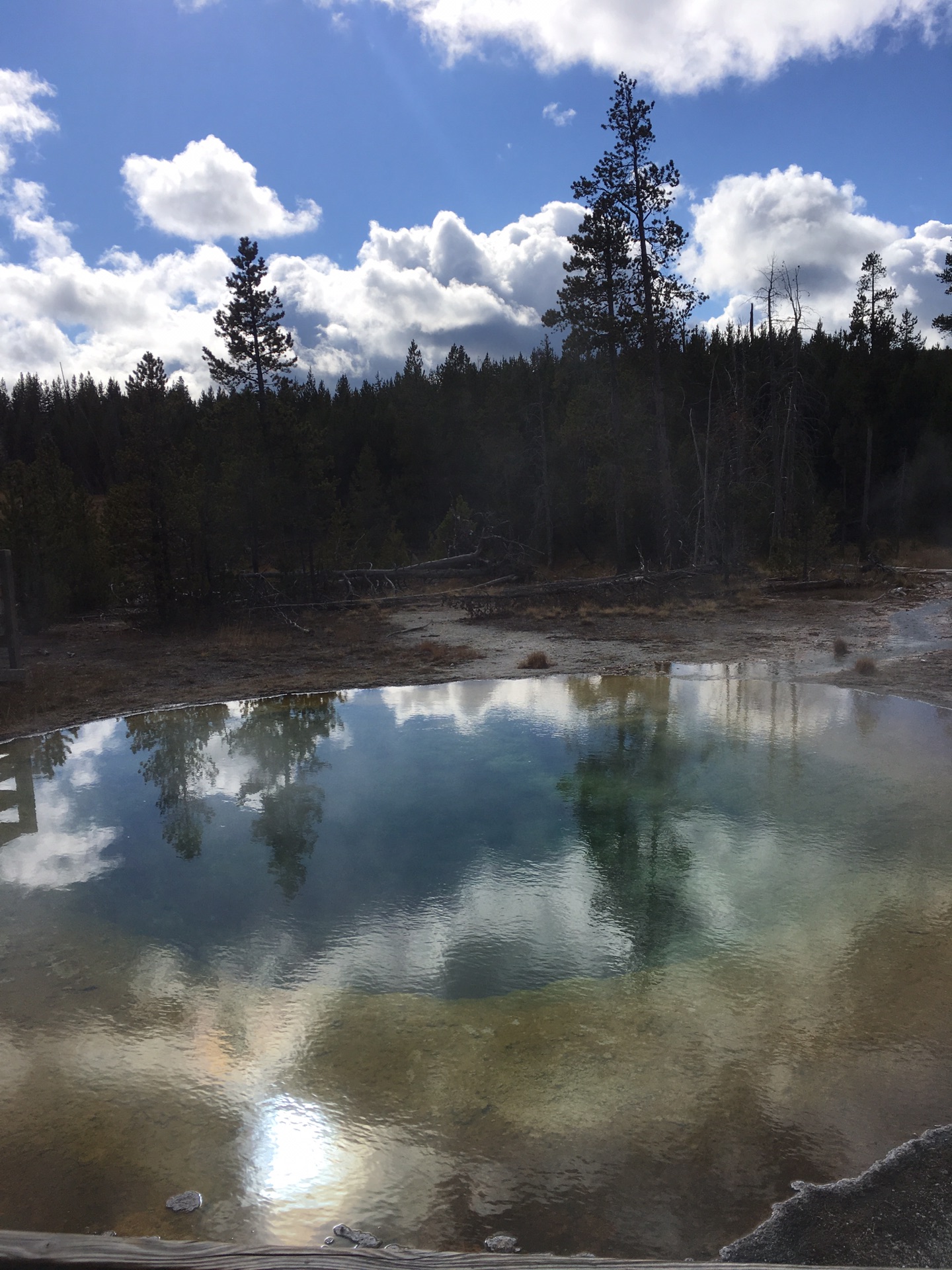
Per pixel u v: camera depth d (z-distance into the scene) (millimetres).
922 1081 3410
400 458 49469
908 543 40438
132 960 4660
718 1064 3580
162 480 17234
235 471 19609
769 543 32188
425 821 6719
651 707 10445
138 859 6105
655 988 4242
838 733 9047
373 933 4922
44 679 12328
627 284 26812
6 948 4816
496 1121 3264
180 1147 3160
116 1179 2986
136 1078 3617
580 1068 3590
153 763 8562
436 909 5207
